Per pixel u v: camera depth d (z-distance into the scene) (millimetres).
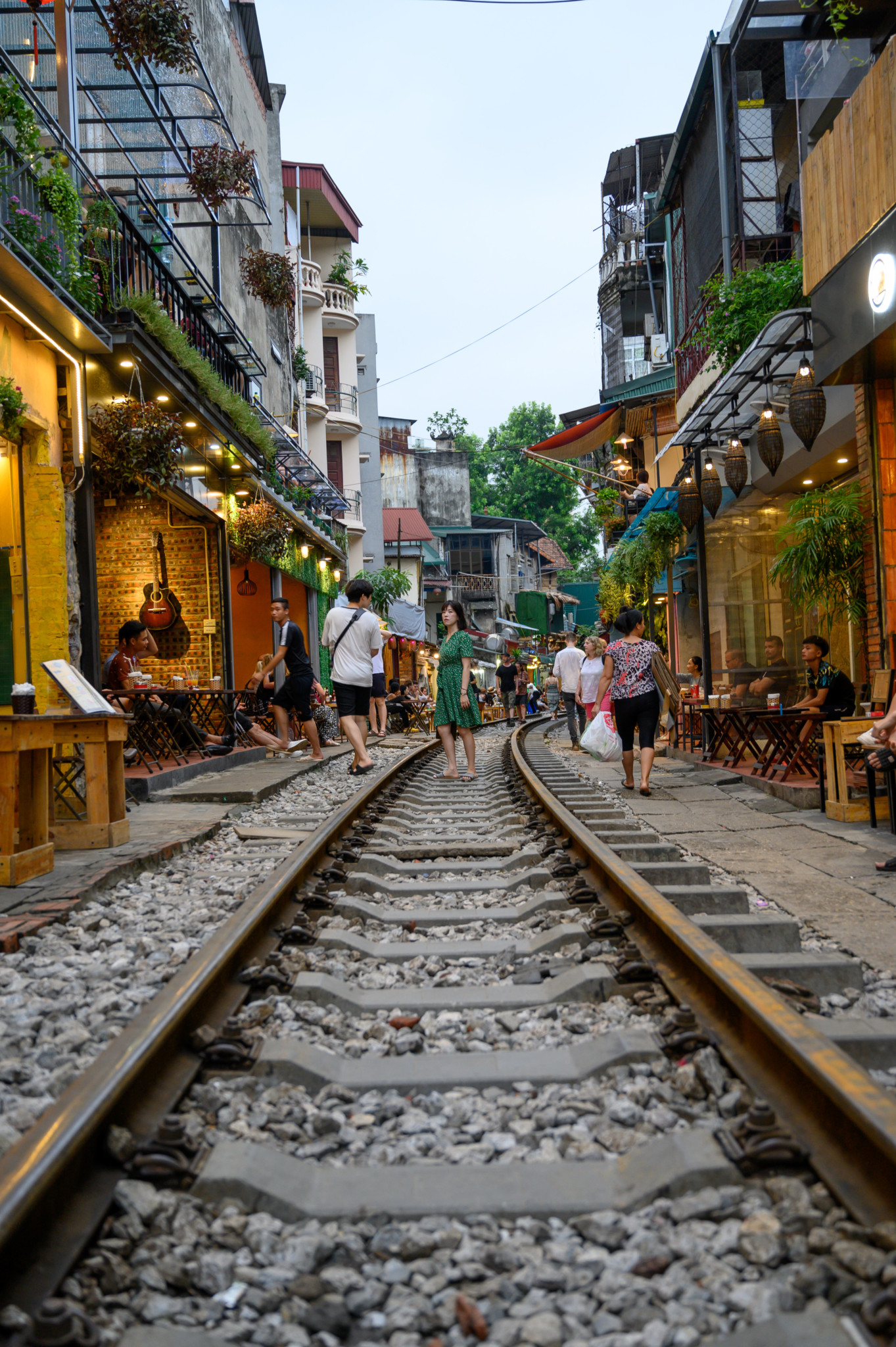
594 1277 2070
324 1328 1944
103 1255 2086
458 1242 2209
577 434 27734
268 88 25328
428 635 52094
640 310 35969
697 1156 2377
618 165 34719
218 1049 3023
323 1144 2648
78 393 9391
